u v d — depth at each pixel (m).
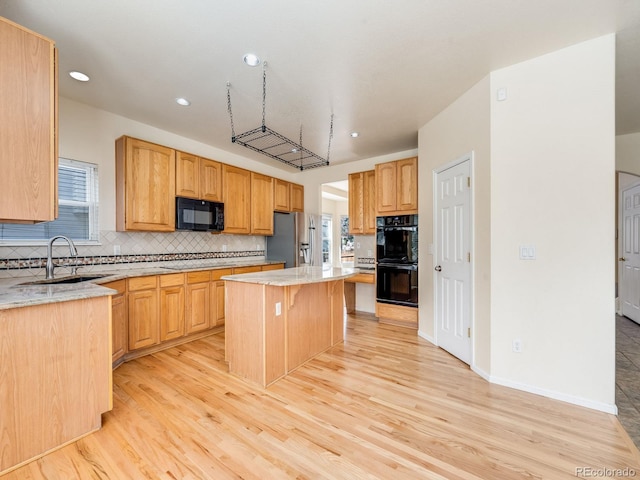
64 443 1.65
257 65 2.32
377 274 4.17
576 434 1.76
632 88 2.65
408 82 2.58
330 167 5.36
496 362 2.39
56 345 1.64
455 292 2.93
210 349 3.17
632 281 4.39
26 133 1.61
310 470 1.48
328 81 2.56
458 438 1.72
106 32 1.94
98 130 3.09
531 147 2.26
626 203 4.55
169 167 3.41
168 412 1.97
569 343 2.14
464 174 2.78
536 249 2.24
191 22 1.85
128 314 2.81
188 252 3.96
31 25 1.87
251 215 4.49
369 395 2.21
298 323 2.74
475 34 1.98
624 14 1.79
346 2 1.69
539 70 2.23
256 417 1.92
